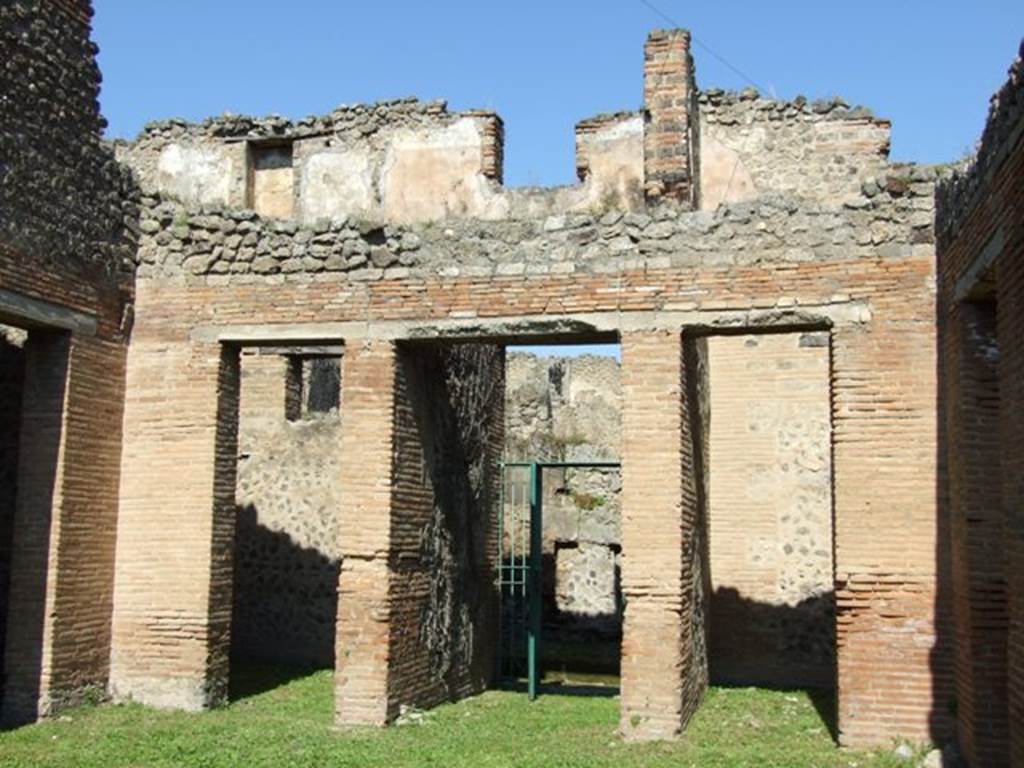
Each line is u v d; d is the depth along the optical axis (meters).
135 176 12.61
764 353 15.96
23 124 10.87
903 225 10.70
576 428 24.47
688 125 13.51
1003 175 8.01
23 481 11.43
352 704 11.16
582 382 30.05
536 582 13.97
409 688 11.75
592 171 13.83
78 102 11.69
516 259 11.52
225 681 12.16
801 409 15.78
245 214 12.28
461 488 13.79
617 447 22.64
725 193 15.45
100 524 11.88
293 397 17.41
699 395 13.34
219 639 12.05
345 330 11.84
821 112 15.41
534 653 13.73
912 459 10.40
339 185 15.03
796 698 13.62
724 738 10.54
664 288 11.12
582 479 20.73
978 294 9.34
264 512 16.88
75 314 11.55
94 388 11.83
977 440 9.48
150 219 12.53
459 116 14.50
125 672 11.91
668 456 10.88
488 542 14.84
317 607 16.41
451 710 12.21
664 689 10.55
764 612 15.56
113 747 9.65
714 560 15.79
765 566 15.65
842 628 10.37
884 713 10.14
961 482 9.57
